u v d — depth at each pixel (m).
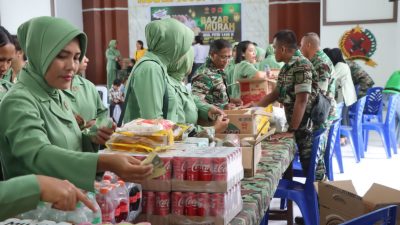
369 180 4.73
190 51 2.35
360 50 8.20
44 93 1.37
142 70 2.01
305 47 3.92
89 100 2.41
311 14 10.46
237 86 3.98
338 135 4.99
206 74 3.02
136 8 11.40
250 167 1.95
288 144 2.75
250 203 1.59
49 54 1.30
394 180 4.71
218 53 3.06
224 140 1.97
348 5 8.19
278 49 3.23
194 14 11.15
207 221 1.37
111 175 1.37
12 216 1.00
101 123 1.50
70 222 1.15
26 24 1.38
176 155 1.41
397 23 7.91
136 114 2.08
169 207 1.41
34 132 1.25
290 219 3.28
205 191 1.37
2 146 1.29
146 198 1.42
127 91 2.08
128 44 11.54
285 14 10.65
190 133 1.93
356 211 1.91
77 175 1.18
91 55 11.73
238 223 1.40
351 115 6.01
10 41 1.80
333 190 2.01
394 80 5.73
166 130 1.49
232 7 10.95
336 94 6.04
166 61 2.19
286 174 3.29
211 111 2.51
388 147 5.73
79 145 1.48
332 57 6.11
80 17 11.67
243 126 2.35
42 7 9.86
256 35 10.90
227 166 1.37
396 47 7.98
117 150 1.47
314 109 3.21
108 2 11.49
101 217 1.22
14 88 1.33
